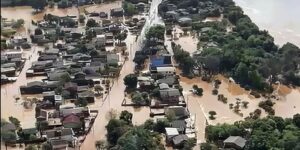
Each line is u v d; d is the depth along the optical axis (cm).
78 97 17088
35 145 14462
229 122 15762
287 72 18700
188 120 15812
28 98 17375
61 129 14988
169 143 14538
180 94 17362
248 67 18575
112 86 18188
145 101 16950
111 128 14675
